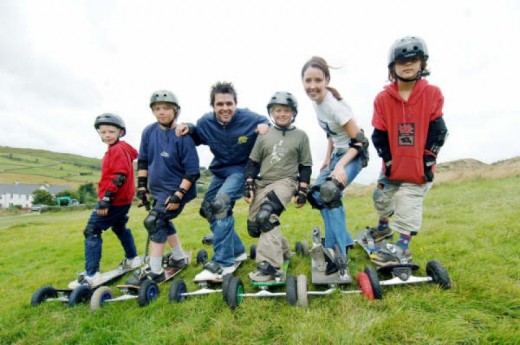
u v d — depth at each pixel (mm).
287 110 3641
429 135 3232
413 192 3338
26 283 5098
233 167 4105
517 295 2711
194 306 3143
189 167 3842
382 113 3396
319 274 3318
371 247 4109
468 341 2258
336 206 3363
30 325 3242
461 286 2914
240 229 7820
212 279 3445
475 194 8859
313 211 9594
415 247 4426
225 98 3783
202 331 2760
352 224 6824
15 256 7820
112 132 4219
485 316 2494
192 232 8164
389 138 3371
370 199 11812
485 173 13969
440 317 2535
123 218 4582
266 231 3387
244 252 4535
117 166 4125
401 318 2510
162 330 2781
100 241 4168
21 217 36688
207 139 4094
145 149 4184
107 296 3520
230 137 3986
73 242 9070
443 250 4141
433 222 5863
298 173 3727
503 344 2189
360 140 3359
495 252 3896
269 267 3293
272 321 2756
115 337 2846
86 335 2965
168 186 3904
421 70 3215
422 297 2809
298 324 2584
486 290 2814
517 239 4320
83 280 4012
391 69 3297
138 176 4184
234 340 2590
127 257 4711
